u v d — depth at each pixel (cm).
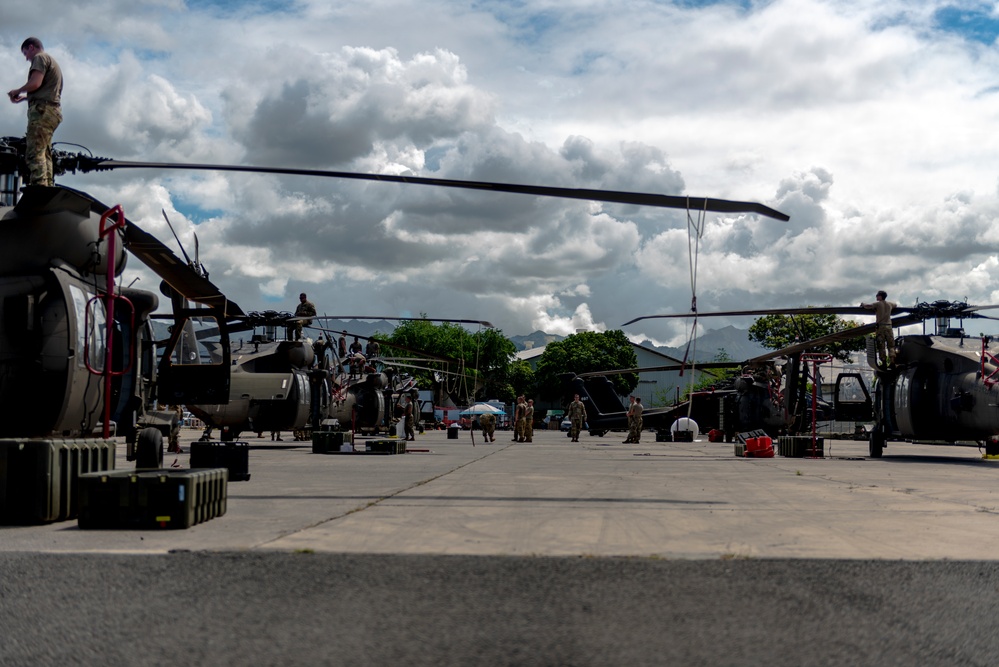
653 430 7062
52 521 747
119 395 1209
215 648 375
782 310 2122
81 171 1069
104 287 1142
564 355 12281
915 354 2259
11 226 1019
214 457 1244
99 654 367
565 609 446
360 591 484
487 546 636
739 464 1888
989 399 2008
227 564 557
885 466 1834
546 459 2066
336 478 1324
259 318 2719
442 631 403
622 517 822
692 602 462
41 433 1024
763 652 372
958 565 573
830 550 628
